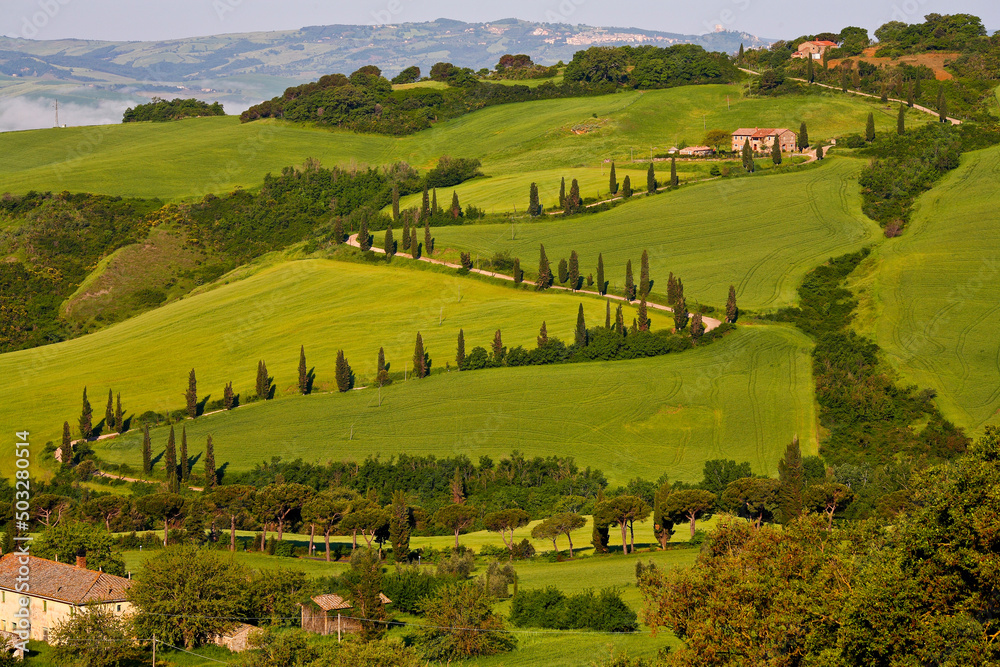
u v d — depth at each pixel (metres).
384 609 96.81
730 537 78.62
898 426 173.88
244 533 144.50
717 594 67.69
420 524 142.25
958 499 63.50
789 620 62.94
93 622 89.56
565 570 115.19
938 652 57.81
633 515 125.75
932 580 61.66
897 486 144.88
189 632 93.12
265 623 94.12
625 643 88.69
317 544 137.00
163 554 101.69
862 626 60.22
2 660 86.94
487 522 130.88
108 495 152.62
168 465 173.50
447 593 94.25
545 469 169.38
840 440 173.38
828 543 73.56
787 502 124.06
